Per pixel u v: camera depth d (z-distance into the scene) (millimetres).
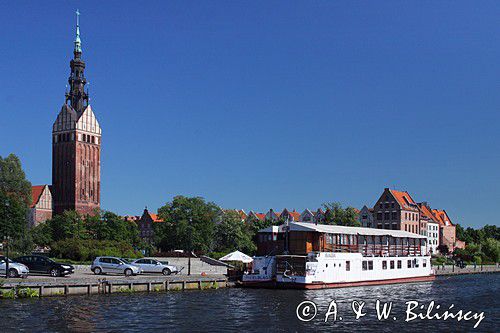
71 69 190500
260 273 71312
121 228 130875
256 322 44312
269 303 54875
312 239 74562
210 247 132250
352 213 123562
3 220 102250
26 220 115438
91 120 187375
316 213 175000
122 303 51969
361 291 69312
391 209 164250
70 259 89312
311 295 62688
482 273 124125
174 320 44250
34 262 65500
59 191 183000
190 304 52719
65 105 185750
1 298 52094
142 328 41000
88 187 184625
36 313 45219
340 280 74312
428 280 92938
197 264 90500
